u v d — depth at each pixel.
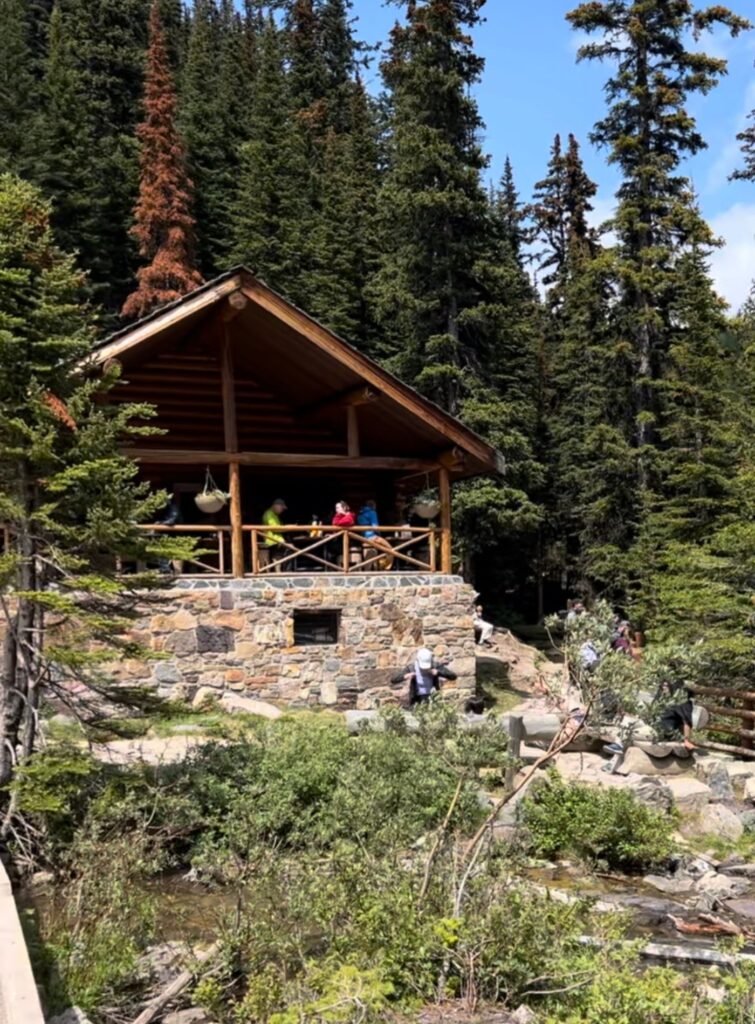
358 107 51.25
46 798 7.57
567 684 6.88
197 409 17.66
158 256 29.59
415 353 28.31
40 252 8.52
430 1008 5.14
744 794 11.23
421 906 5.70
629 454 27.70
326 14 65.62
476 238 27.88
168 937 6.58
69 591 8.75
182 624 14.30
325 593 15.12
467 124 27.92
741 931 7.59
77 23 41.75
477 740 6.96
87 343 8.57
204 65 51.56
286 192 38.94
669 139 28.95
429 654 13.64
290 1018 4.37
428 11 26.86
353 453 16.11
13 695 8.52
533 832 9.02
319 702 14.92
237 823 7.76
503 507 28.03
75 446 8.41
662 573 22.62
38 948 5.77
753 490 19.27
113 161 34.66
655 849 9.07
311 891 5.97
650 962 6.71
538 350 39.00
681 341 27.28
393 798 7.93
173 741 11.53
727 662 16.22
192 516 17.62
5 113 31.02
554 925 5.65
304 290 35.03
